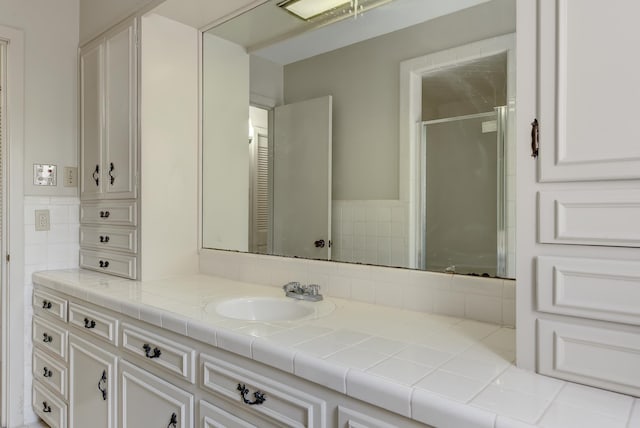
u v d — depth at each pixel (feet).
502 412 2.21
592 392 2.45
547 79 2.62
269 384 3.23
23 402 7.02
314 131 5.44
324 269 5.15
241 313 4.87
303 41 5.54
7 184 6.84
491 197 4.02
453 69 4.28
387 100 4.77
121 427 4.85
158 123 6.22
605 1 2.42
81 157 7.44
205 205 6.71
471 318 4.02
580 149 2.50
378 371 2.73
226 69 6.40
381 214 4.80
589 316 2.49
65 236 7.45
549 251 2.64
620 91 2.38
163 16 6.22
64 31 7.39
